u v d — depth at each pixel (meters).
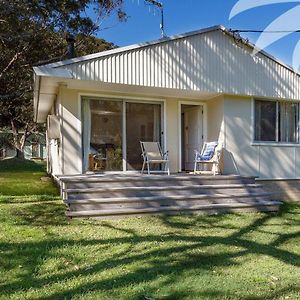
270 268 3.92
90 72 7.55
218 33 8.90
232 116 9.24
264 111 9.64
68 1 13.88
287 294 3.23
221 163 9.05
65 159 8.26
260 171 9.46
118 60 7.82
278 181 9.66
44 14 13.40
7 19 12.55
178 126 9.62
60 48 15.69
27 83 16.45
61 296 3.12
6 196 7.88
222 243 4.83
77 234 5.03
